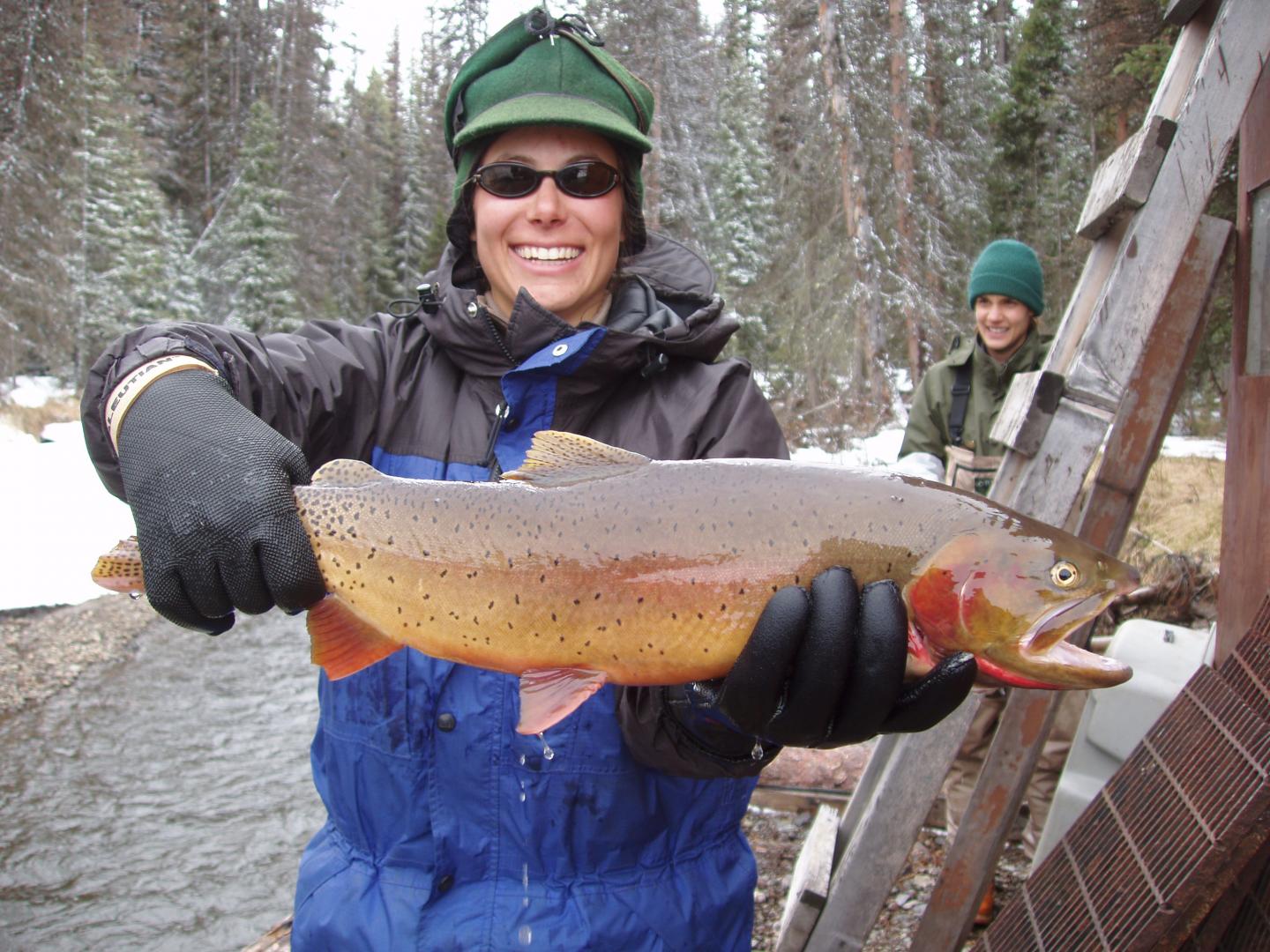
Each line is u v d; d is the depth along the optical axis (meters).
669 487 2.12
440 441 2.47
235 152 57.19
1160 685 3.82
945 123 28.22
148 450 1.94
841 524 2.04
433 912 2.27
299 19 62.94
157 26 61.97
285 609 2.01
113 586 2.06
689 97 35.12
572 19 2.57
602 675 2.10
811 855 3.91
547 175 2.48
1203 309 3.14
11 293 30.86
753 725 1.88
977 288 5.51
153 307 41.72
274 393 2.29
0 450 20.91
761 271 35.38
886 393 24.48
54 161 32.69
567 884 2.27
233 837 6.71
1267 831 2.21
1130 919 2.41
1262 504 3.11
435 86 64.94
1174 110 3.15
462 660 2.14
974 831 3.36
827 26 25.45
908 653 2.05
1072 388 3.00
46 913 5.84
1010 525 2.05
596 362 2.34
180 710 8.83
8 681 9.27
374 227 59.41
